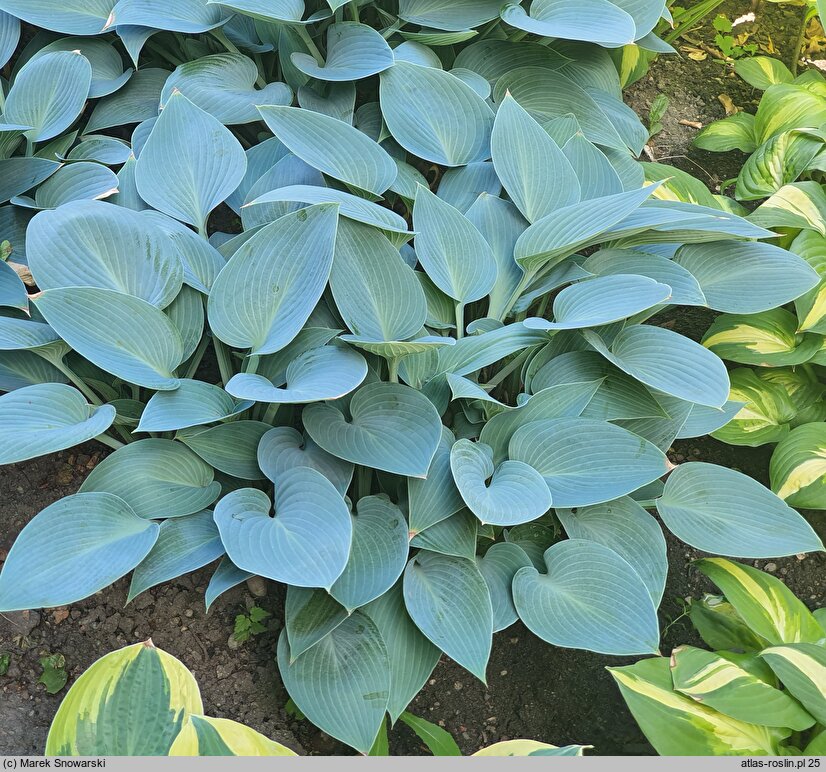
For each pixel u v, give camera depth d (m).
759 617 1.69
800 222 2.18
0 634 1.70
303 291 1.68
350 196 1.81
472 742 1.74
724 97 2.91
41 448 1.47
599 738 1.76
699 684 1.53
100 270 1.70
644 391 1.83
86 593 1.42
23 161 2.07
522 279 1.96
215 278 1.78
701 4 2.88
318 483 1.55
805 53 3.10
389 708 1.54
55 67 2.17
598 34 2.14
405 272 1.76
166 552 1.58
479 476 1.65
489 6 2.34
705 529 1.75
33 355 1.83
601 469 1.72
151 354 1.67
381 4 2.48
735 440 2.05
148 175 1.96
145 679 1.47
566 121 2.25
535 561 1.77
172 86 2.16
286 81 2.34
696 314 2.39
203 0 2.24
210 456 1.68
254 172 2.13
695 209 2.01
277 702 1.72
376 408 1.67
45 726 1.62
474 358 1.78
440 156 2.14
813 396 2.16
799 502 1.89
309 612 1.56
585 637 1.57
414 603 1.60
